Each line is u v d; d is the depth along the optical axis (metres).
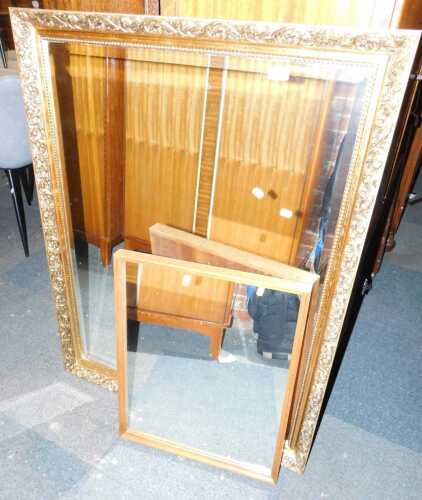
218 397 1.28
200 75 1.11
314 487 1.11
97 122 1.18
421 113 1.62
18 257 2.04
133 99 1.20
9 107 1.68
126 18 0.81
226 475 1.13
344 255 0.84
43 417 1.25
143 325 1.36
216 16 0.97
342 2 0.85
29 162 1.88
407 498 1.10
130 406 1.25
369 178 0.77
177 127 1.21
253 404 1.25
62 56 1.04
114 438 1.20
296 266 1.18
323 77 0.88
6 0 2.32
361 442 1.24
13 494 1.05
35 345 1.51
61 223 1.12
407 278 2.14
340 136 0.89
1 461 1.12
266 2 0.91
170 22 0.79
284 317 1.10
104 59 1.11
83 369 1.35
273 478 1.10
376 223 1.46
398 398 1.41
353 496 1.09
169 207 1.33
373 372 1.51
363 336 1.69
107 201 1.29
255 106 1.09
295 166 1.10
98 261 1.37
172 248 1.20
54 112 1.00
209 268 0.95
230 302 1.19
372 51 0.69
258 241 1.25
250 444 1.17
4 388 1.33
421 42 1.14
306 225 1.12
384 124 0.72
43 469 1.11
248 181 1.20
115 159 1.26
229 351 1.29
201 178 1.26
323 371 0.97
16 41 0.91
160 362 1.37
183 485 1.10
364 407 1.36
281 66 0.93
